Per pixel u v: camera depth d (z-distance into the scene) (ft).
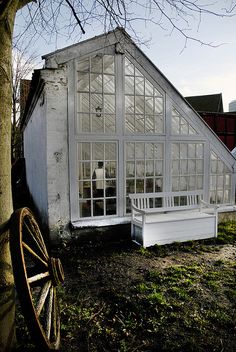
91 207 21.65
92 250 19.77
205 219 21.98
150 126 23.48
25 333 9.86
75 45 20.27
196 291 13.51
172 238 20.98
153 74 23.11
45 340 7.20
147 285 14.16
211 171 26.40
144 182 23.43
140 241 20.38
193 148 25.34
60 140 20.39
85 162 21.38
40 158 24.97
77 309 11.67
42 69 19.63
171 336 10.09
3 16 7.13
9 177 7.64
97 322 10.83
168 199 23.50
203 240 21.91
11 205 7.80
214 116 43.52
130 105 22.70
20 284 6.69
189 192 23.82
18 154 58.18
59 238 20.54
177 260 17.90
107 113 21.75
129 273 15.76
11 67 7.73
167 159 24.16
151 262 17.48
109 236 21.79
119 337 9.98
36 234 9.45
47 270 9.00
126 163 22.75
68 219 20.81
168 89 23.76
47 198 20.44
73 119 20.65
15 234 6.99
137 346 9.52
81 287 13.96
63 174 20.57
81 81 20.86
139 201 22.65
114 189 22.43
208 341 9.86
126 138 22.48
